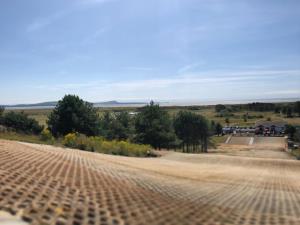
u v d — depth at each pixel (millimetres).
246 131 125688
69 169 10484
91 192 7547
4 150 11391
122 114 56969
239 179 16469
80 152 19672
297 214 8766
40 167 9492
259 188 13805
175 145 54312
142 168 16047
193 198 9367
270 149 79438
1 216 4812
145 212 6660
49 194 6531
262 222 7477
